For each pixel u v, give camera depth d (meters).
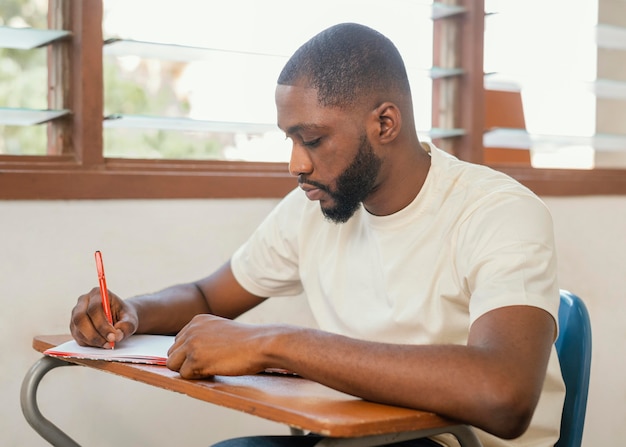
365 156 1.25
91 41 1.88
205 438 2.05
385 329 1.33
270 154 2.30
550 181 2.55
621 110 3.10
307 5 2.20
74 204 1.86
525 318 1.07
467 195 1.28
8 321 1.80
